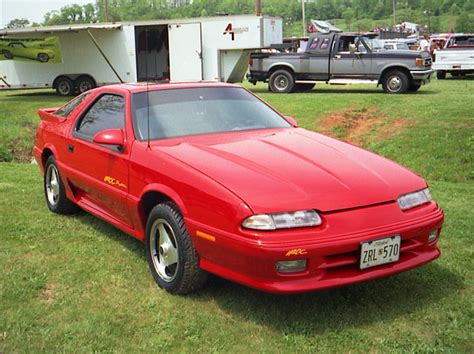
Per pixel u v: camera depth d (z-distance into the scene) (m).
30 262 4.55
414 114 12.63
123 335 3.39
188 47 20.62
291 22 113.88
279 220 3.27
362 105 14.55
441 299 3.81
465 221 5.46
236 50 20.38
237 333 3.40
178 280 3.81
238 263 3.37
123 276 4.27
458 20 120.44
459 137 10.31
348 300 3.81
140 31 21.47
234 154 3.96
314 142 4.37
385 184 3.67
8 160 11.04
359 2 146.88
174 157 3.96
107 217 4.94
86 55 21.30
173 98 4.82
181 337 3.37
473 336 3.33
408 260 3.61
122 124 4.65
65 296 3.93
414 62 16.55
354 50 17.34
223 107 4.89
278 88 18.69
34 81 21.81
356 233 3.34
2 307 3.76
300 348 3.23
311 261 3.26
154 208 4.02
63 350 3.23
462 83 20.84
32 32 20.86
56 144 5.69
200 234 3.56
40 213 5.97
